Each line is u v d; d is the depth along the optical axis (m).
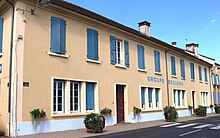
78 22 14.62
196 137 10.73
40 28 12.55
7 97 11.48
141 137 10.94
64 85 13.53
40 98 12.09
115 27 16.94
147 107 19.89
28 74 11.77
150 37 23.02
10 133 11.00
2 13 12.96
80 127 13.77
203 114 25.08
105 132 12.75
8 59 11.82
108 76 16.30
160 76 22.11
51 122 12.41
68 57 13.70
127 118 17.62
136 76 19.00
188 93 26.78
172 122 18.44
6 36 12.30
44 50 12.58
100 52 15.95
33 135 11.32
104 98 15.75
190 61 28.34
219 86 35.56
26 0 12.05
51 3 12.80
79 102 14.28
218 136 11.00
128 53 18.39
